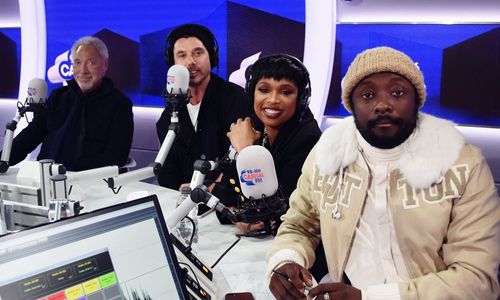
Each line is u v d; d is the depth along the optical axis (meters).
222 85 2.79
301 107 2.06
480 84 3.43
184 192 1.67
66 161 3.24
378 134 1.31
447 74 3.50
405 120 1.29
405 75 1.26
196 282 1.33
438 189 1.30
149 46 4.32
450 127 1.34
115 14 4.40
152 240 1.08
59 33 4.66
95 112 3.25
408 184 1.33
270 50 3.93
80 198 2.24
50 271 0.94
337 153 1.45
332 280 1.54
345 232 1.44
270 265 1.47
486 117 3.45
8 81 4.92
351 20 3.71
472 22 3.39
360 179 1.42
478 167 1.29
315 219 1.62
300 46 3.84
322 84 3.76
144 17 4.30
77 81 3.25
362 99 1.30
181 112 2.72
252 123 2.25
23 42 4.75
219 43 4.09
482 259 1.24
